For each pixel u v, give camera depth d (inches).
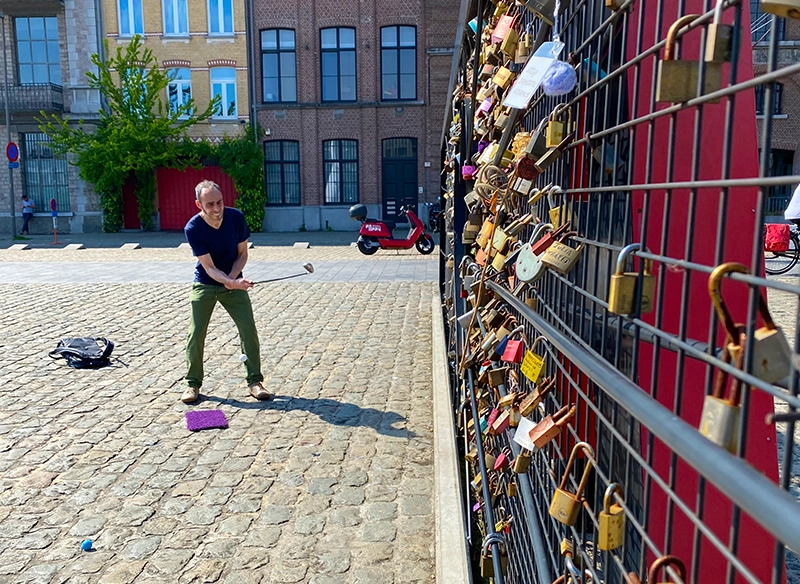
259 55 970.7
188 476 140.6
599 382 35.7
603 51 61.4
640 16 37.8
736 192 69.0
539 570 60.0
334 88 980.6
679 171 70.1
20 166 997.8
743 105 68.2
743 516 65.6
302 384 205.3
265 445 157.0
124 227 1011.9
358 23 955.3
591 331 48.4
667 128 69.6
